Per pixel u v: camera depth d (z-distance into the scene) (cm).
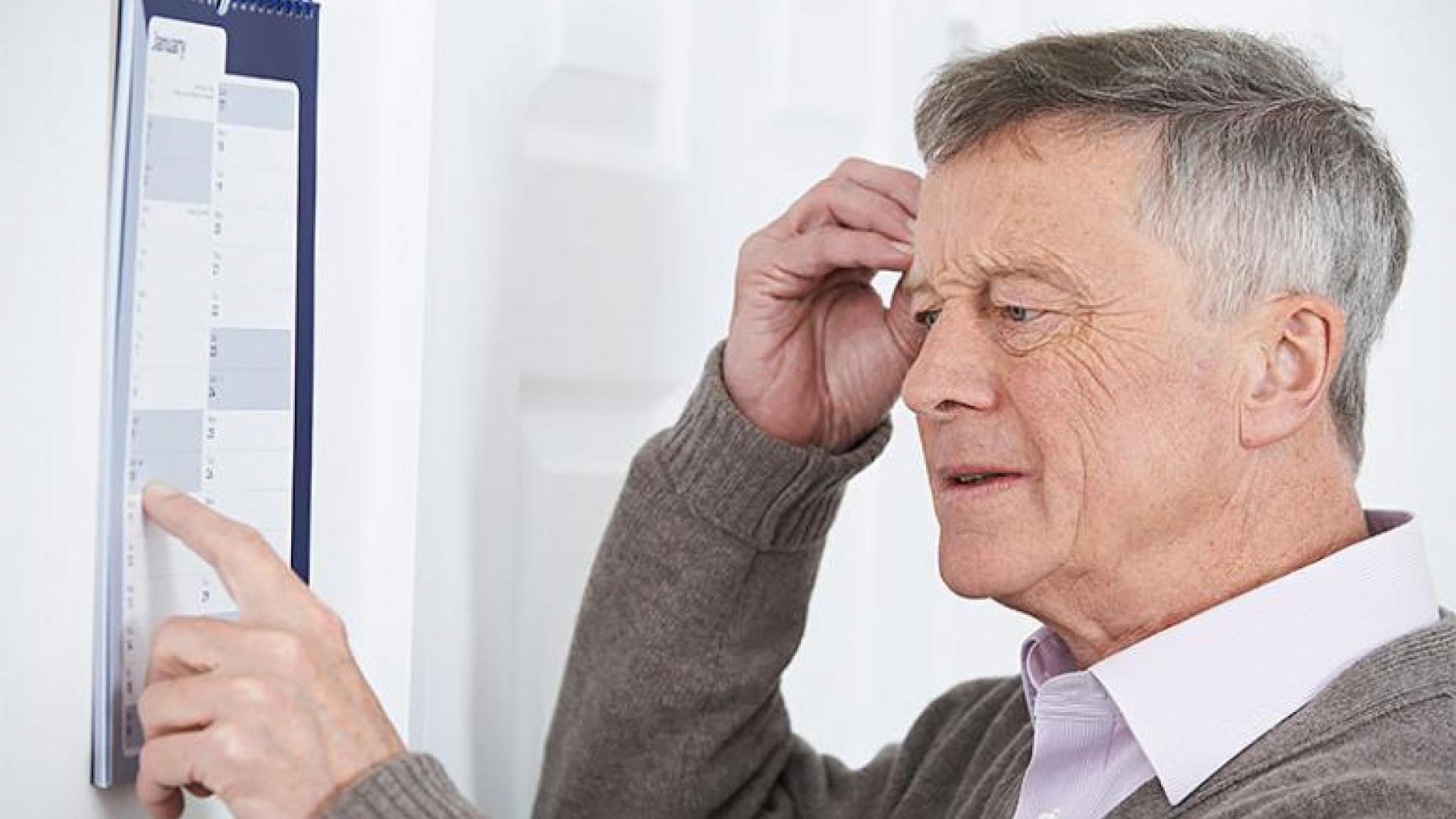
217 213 103
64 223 98
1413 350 218
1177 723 110
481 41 141
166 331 101
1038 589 115
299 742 95
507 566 147
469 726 144
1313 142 110
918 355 137
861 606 175
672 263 156
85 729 101
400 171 116
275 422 107
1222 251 108
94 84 99
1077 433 110
